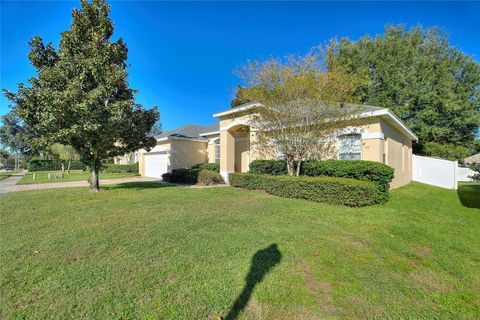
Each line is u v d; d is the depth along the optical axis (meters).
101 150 11.38
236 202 8.32
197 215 6.52
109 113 10.03
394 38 22.03
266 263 3.66
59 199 9.34
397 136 13.10
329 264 3.68
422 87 20.17
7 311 2.57
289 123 9.48
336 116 9.05
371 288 3.09
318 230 5.21
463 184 16.69
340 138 11.09
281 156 12.02
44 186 14.93
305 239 4.67
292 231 5.13
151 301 2.73
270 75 9.09
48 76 9.59
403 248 4.35
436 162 14.93
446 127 20.67
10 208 7.69
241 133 16.02
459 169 20.06
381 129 10.18
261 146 11.81
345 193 7.59
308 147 9.79
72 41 10.30
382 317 2.57
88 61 9.85
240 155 17.02
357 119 9.72
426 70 20.45
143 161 23.45
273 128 10.01
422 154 21.16
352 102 10.39
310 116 9.09
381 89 21.27
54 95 9.05
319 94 8.66
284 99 9.16
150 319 2.45
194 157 20.75
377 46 21.61
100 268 3.48
